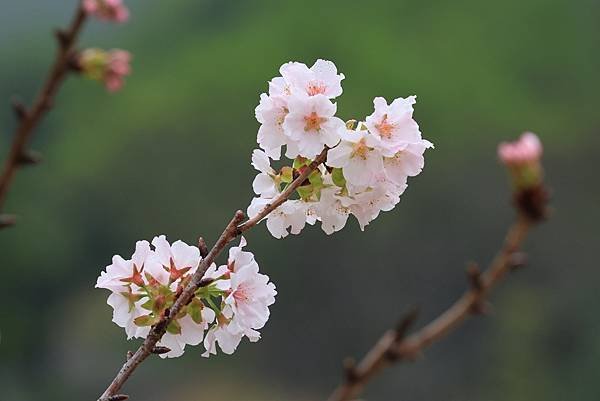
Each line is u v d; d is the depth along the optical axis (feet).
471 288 16.26
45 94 12.17
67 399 164.66
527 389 145.28
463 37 221.46
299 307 164.45
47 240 186.29
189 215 193.16
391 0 226.99
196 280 10.98
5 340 172.76
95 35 237.86
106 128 210.18
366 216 11.39
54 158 210.18
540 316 156.46
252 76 209.97
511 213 172.35
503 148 16.26
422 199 173.37
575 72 217.36
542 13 227.81
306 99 11.03
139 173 192.24
